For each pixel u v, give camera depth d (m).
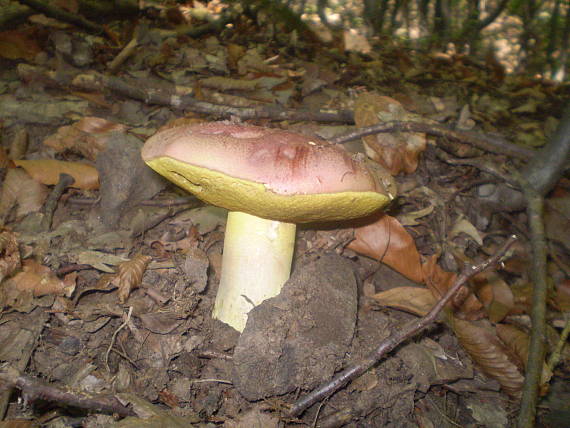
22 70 0.37
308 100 0.46
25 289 0.21
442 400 0.24
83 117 0.35
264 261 0.20
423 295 0.27
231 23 0.70
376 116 0.36
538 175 0.35
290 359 0.19
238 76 0.48
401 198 0.33
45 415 0.18
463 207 0.36
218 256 0.27
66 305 0.22
